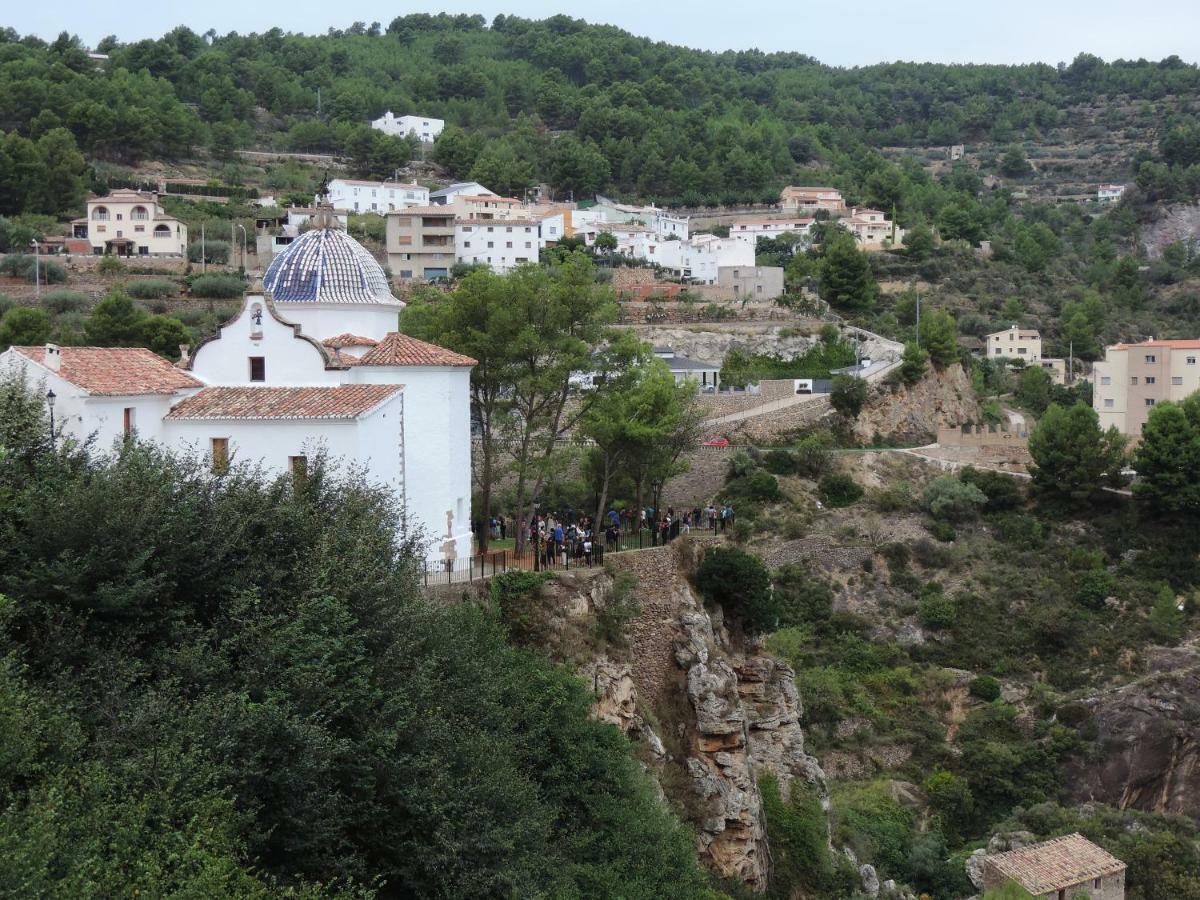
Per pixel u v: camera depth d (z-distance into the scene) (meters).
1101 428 121.62
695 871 43.25
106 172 175.88
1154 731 83.06
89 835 25.55
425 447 49.91
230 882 26.77
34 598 31.61
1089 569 99.94
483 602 45.59
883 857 67.81
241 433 45.88
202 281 128.25
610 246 172.88
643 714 50.75
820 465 106.50
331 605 33.75
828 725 82.81
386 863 33.12
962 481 108.75
